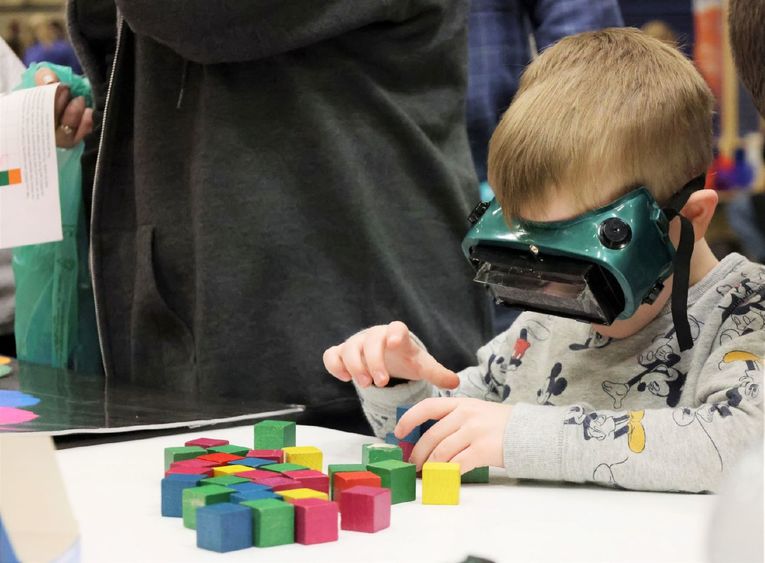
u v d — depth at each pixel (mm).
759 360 960
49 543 536
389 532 765
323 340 1461
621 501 877
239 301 1451
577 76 1060
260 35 1384
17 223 1544
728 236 2227
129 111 1591
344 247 1472
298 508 731
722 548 414
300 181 1464
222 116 1457
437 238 1541
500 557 691
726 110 2184
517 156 989
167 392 1436
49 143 1545
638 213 934
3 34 2543
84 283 1742
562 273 922
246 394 1457
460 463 942
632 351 1130
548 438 938
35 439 568
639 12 2191
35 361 1746
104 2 1619
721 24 2172
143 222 1537
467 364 1550
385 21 1494
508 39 1835
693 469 893
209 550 710
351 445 1144
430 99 1557
